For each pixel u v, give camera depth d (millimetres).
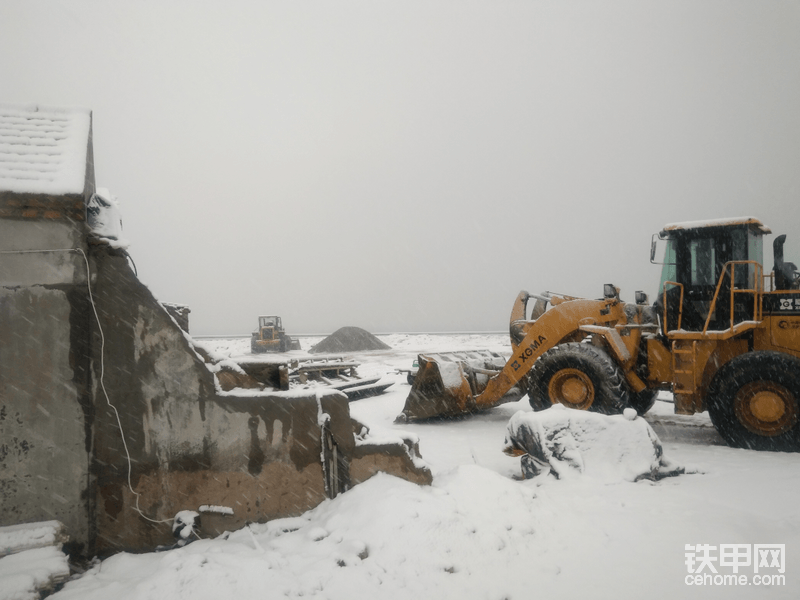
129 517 3959
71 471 3779
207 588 3055
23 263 3719
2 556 3270
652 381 7621
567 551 3699
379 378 13578
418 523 3648
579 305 8031
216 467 4105
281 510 4176
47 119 4336
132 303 3990
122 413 3953
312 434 4254
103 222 4074
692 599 3107
